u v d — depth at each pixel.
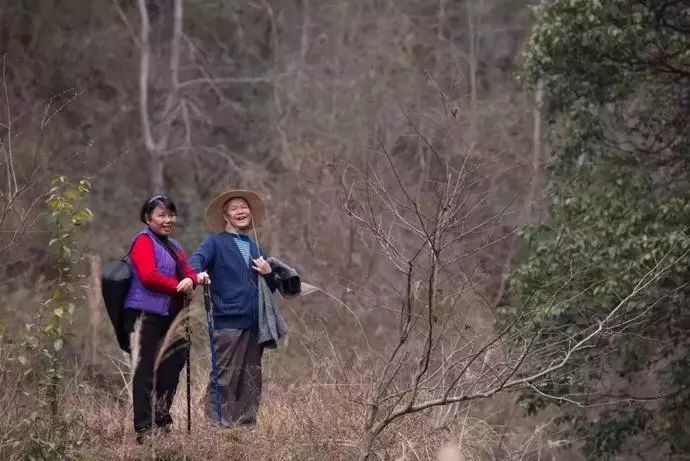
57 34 33.03
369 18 35.47
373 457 10.47
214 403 10.48
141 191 31.97
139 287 10.20
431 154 24.42
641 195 14.51
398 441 10.53
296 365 14.69
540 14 15.34
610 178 14.95
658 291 14.03
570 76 15.11
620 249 13.84
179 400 12.12
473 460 11.46
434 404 9.65
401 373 11.02
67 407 10.89
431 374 10.69
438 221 9.56
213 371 10.34
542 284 12.98
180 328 9.98
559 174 15.47
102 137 32.06
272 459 10.24
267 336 10.64
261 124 33.38
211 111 34.97
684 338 14.55
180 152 33.22
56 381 10.52
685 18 14.80
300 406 11.21
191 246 29.70
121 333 10.29
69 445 10.09
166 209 10.41
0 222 11.61
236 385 10.57
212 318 10.62
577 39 14.84
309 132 29.97
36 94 32.41
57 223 10.93
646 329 14.27
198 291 16.12
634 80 15.11
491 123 29.14
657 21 14.56
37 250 18.12
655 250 13.26
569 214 14.85
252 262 10.75
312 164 25.05
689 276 13.85
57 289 10.95
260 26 36.53
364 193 11.60
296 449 10.36
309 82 32.84
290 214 25.19
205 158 33.56
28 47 32.88
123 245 28.98
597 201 14.56
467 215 10.41
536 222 15.44
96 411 11.55
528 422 15.08
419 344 11.16
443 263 10.80
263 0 35.12
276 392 12.33
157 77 34.72
